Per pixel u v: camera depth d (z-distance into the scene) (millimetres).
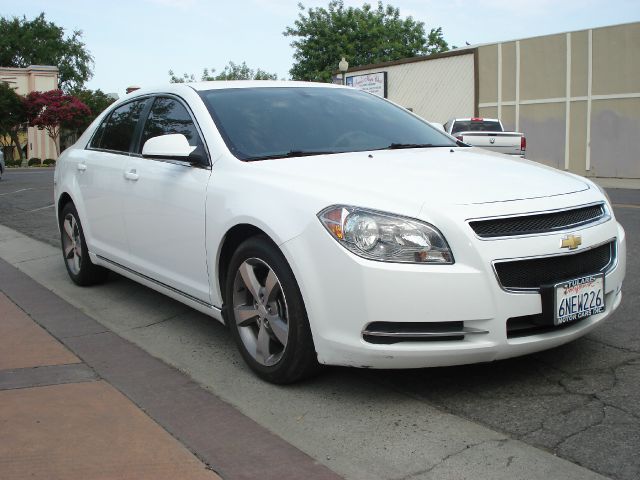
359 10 44375
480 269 3053
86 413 3260
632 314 4629
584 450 2793
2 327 4711
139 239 4719
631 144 21344
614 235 3584
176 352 4164
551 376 3574
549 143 23344
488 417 3139
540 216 3258
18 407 3332
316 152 4055
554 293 3164
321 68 43438
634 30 20828
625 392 3344
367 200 3225
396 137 4484
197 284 4141
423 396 3395
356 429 3064
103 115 5785
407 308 3041
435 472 2668
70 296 5570
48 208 11938
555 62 22812
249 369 3836
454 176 3512
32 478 2668
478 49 25016
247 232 3738
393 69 28547
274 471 2703
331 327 3197
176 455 2838
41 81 45938
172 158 4113
